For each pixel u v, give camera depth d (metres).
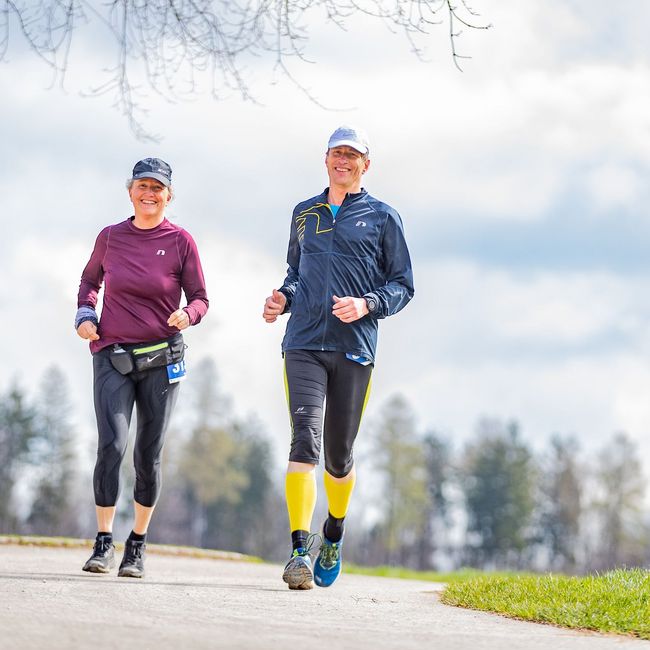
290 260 17.73
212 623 11.80
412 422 185.12
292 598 15.03
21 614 11.56
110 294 17.30
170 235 17.56
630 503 195.38
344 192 16.94
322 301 16.39
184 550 27.25
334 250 16.59
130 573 17.06
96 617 11.68
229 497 199.00
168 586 15.70
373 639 11.29
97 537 17.33
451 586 17.33
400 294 16.58
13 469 185.50
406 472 182.50
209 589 15.66
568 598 14.59
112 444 16.89
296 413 16.09
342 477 17.00
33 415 187.75
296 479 15.97
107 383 17.14
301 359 16.36
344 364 16.39
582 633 12.57
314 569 17.38
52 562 19.64
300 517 16.05
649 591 14.68
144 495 17.34
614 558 196.00
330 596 15.76
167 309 17.42
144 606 12.94
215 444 193.12
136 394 17.50
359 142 16.69
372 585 20.31
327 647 10.59
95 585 15.02
